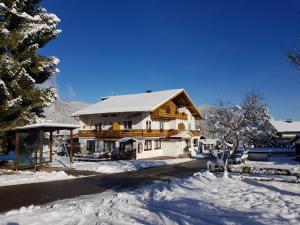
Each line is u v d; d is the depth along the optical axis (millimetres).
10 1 26672
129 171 26641
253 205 12125
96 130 46531
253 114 25531
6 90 23828
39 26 26922
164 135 47125
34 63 28391
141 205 12195
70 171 24922
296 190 15359
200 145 56844
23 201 13445
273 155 44812
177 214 10633
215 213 10883
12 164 28453
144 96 50250
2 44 25469
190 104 52969
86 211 10961
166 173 25062
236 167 19797
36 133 29156
